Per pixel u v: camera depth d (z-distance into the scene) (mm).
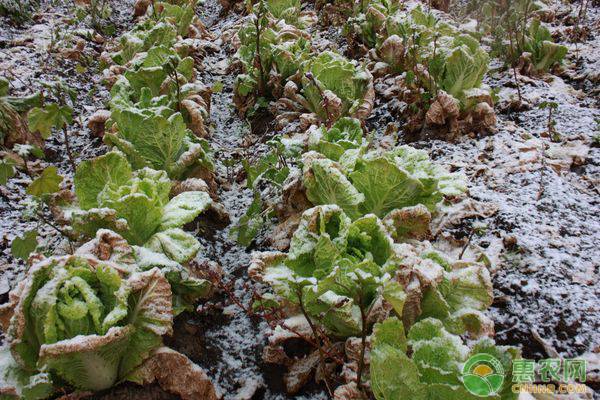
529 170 1804
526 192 1710
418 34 2391
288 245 1572
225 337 1366
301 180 1516
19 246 1344
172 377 1167
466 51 1965
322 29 3262
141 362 1148
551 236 1536
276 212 1655
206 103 2303
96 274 1115
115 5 4102
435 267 1183
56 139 2154
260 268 1245
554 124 1980
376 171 1389
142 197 1328
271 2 3252
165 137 1663
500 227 1581
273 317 1262
